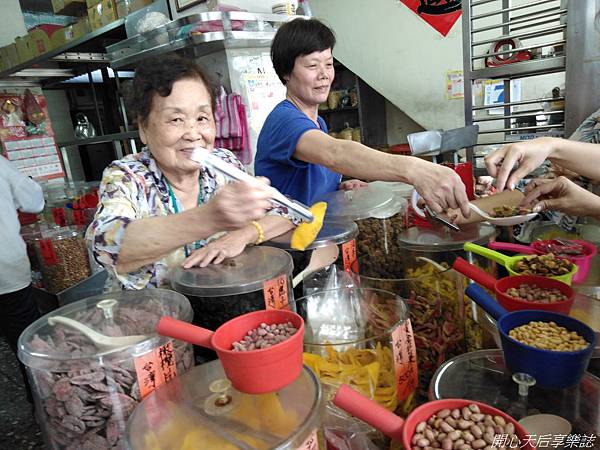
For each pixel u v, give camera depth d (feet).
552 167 4.25
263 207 2.39
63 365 1.89
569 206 3.21
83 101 14.96
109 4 7.96
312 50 4.40
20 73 10.09
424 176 2.67
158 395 1.91
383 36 11.85
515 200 3.43
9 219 6.70
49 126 12.52
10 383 7.54
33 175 12.25
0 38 12.71
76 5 9.25
